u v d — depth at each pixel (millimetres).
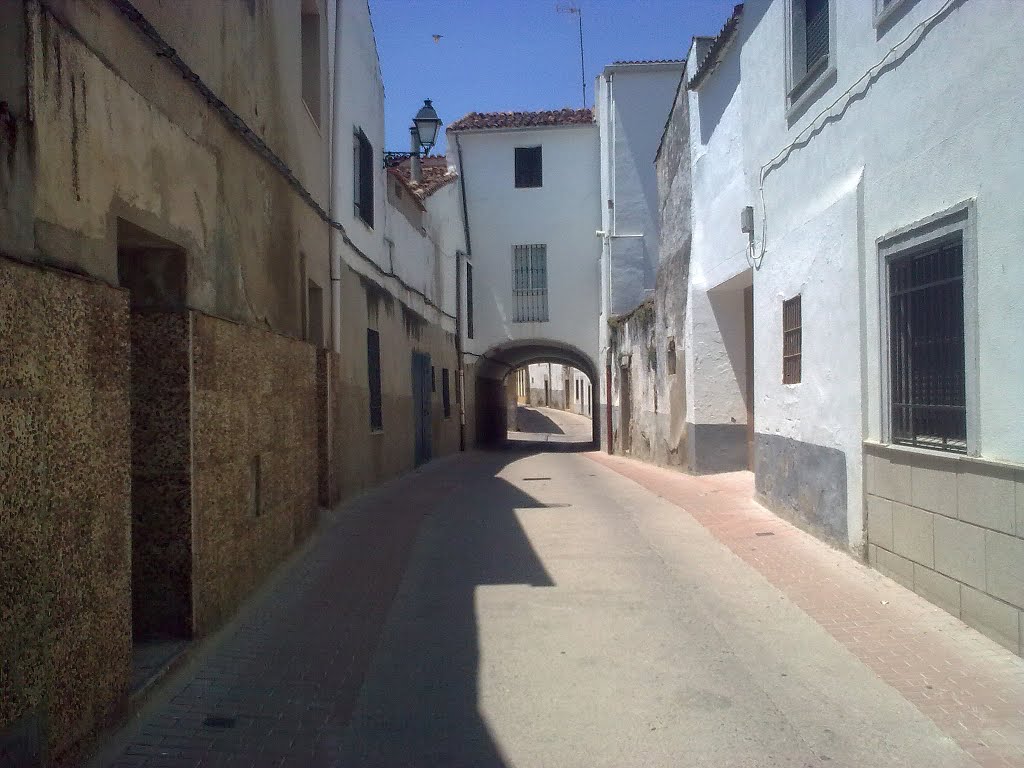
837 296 7469
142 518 4879
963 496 5434
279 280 7270
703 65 12531
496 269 25203
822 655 5184
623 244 22719
